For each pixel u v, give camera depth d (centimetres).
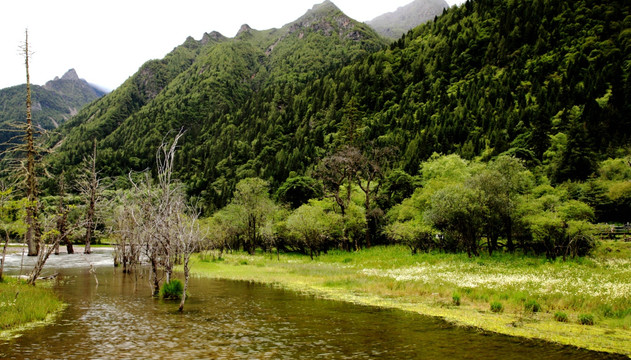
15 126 3575
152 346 1108
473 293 1973
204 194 13075
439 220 3494
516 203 3388
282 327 1368
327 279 2803
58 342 1145
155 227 2012
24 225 2141
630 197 4916
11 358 984
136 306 1770
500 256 3350
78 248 7219
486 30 17462
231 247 6931
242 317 1537
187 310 1689
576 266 2711
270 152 15488
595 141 7369
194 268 3747
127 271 3241
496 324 1420
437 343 1168
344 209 5306
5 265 3838
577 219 3131
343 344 1149
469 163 6312
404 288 2234
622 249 3269
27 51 3644
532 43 14988
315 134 14575
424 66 17288
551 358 1024
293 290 2341
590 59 12175
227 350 1076
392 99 16288
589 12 14725
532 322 1455
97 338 1194
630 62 10694
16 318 1392
